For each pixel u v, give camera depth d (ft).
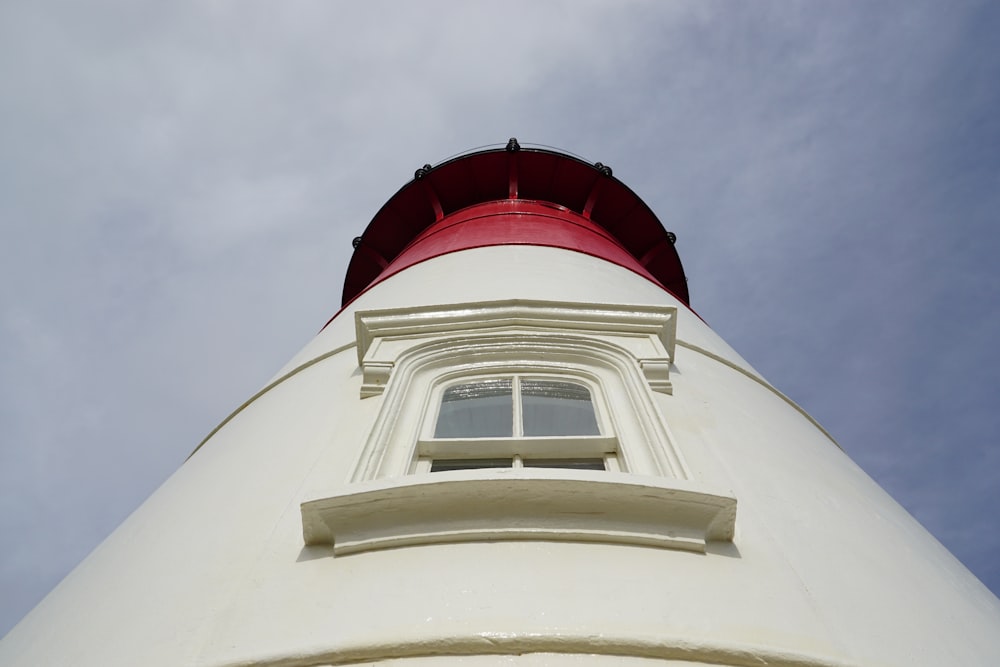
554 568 11.78
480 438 16.55
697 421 18.01
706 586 11.67
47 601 15.80
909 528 17.79
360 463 15.10
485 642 10.11
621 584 11.48
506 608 10.87
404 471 15.42
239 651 10.73
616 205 50.01
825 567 13.06
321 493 12.96
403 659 10.09
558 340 20.01
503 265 31.89
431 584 11.49
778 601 11.67
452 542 12.49
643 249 51.11
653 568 11.93
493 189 50.44
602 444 16.38
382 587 11.53
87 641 12.37
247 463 17.54
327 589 11.71
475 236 38.60
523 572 11.68
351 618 10.96
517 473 12.88
